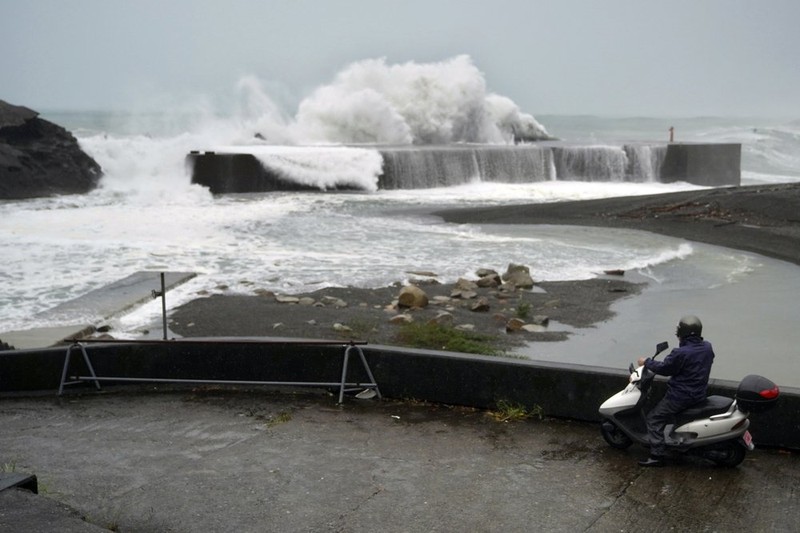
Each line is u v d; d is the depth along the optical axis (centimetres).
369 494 539
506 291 1449
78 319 1213
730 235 2030
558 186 3397
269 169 3128
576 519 499
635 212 2373
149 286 1427
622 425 601
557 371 683
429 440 644
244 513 510
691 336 577
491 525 492
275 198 2884
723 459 572
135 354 803
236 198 2878
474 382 717
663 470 576
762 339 1146
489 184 3441
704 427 565
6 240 1912
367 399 754
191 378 801
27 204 2636
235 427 684
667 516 502
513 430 665
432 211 2531
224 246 1883
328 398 762
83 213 2430
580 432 658
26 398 783
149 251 1797
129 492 545
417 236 2056
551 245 1923
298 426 683
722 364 1030
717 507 514
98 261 1680
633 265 1689
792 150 6141
